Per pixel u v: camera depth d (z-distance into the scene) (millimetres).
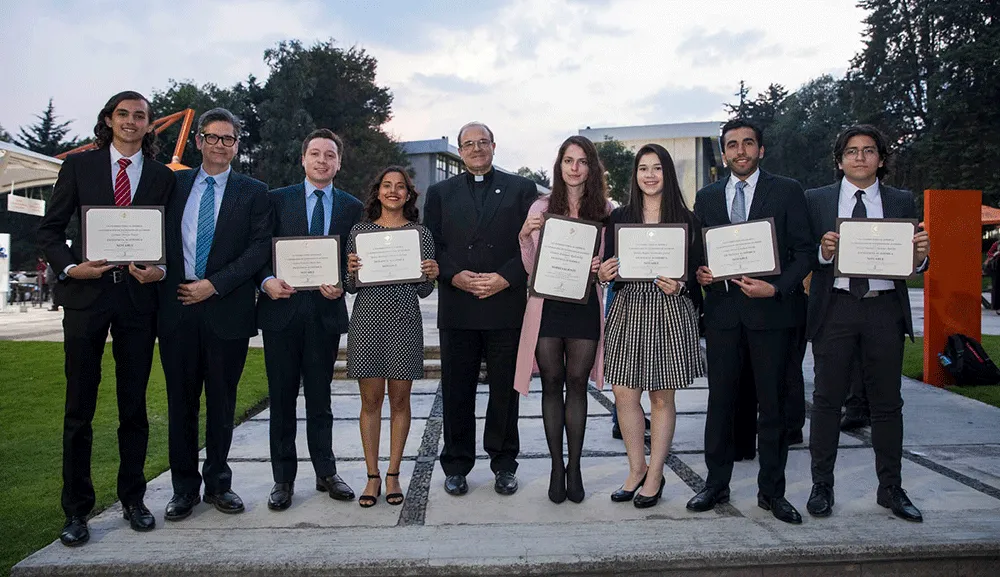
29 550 2844
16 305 18547
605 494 3457
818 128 47281
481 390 6395
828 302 3230
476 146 3650
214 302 3172
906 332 3223
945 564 2729
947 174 29078
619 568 2629
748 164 3271
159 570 2586
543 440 4594
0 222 40500
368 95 45312
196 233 3221
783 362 3156
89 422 2955
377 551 2709
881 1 33031
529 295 3363
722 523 2996
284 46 40406
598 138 51125
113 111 2990
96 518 3137
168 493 3502
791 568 2697
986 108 28531
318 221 3457
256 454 4262
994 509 3139
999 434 4566
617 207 3637
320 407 3475
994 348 7965
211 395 3238
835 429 3193
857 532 2852
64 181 2994
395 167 3492
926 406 5391
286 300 3324
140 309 3012
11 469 3959
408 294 3424
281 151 38906
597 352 3473
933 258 6203
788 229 3240
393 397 3412
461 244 3635
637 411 3377
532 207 3605
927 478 3623
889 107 33344
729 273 3125
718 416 3236
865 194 3307
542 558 2631
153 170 3098
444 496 3451
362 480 3732
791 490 3467
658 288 3262
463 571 2594
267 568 2592
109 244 2902
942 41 31875
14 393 6086
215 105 40844
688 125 49625
